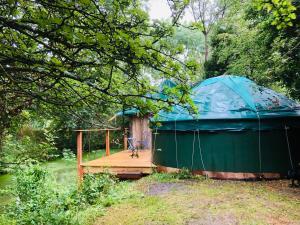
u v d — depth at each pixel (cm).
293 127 812
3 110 240
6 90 221
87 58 226
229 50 880
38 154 484
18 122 298
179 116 854
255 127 796
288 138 815
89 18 187
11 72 211
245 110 807
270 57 636
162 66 215
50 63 196
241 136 801
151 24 206
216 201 596
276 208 546
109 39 192
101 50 200
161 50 211
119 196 666
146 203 609
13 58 197
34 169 744
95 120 264
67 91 251
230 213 525
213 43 1316
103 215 561
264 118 791
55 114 273
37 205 605
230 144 806
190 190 688
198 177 816
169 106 234
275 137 806
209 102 849
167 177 827
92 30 196
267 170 798
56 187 736
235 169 802
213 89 890
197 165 839
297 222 479
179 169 867
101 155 1569
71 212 560
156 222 503
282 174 803
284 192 659
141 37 208
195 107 233
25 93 222
